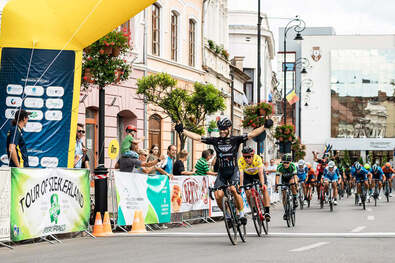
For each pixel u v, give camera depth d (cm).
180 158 2138
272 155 9450
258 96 4072
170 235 1581
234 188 1370
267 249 1229
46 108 1686
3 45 1683
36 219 1384
